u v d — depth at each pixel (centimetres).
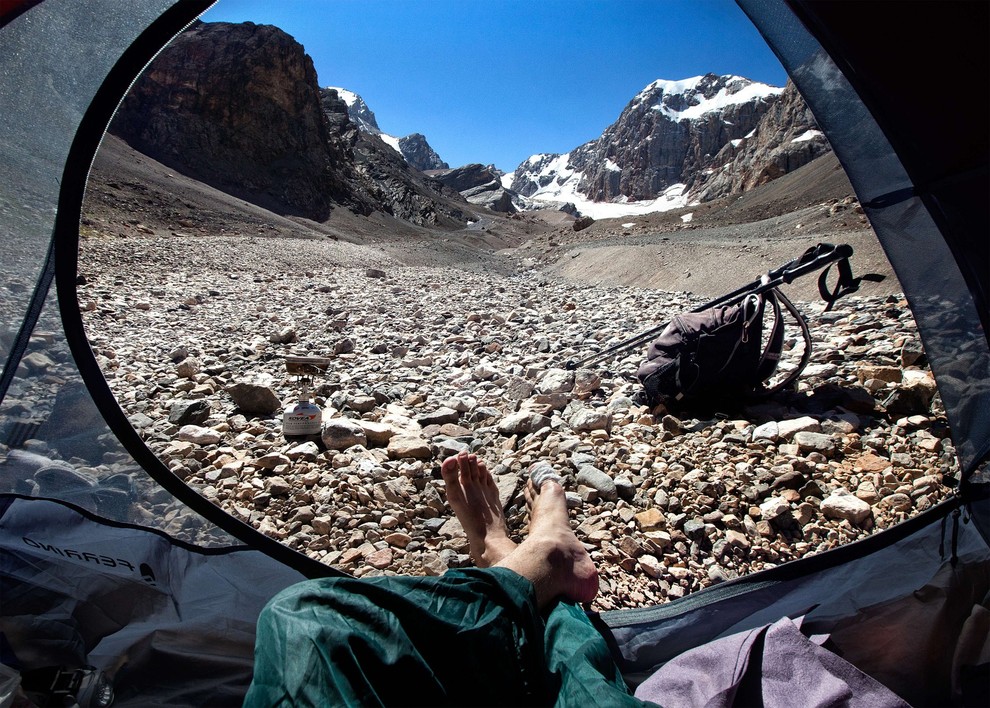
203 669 99
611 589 131
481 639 78
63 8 91
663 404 224
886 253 104
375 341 402
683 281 853
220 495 168
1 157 92
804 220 1312
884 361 249
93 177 2044
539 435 211
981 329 99
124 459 102
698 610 108
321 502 164
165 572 102
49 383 99
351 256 1509
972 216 91
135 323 471
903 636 101
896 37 84
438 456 198
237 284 847
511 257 2289
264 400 242
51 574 98
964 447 107
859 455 179
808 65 96
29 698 91
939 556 107
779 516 153
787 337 329
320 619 73
